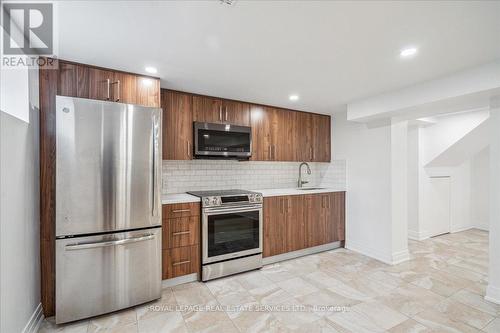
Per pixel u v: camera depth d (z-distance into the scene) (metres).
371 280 2.70
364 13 1.42
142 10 1.38
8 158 1.49
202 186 3.33
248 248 2.93
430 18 1.46
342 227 3.82
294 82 2.57
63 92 2.03
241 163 3.65
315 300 2.29
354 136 3.71
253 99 3.20
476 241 4.16
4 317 1.43
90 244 1.93
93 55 1.95
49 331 1.84
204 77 2.43
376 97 3.01
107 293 2.01
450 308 2.16
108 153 2.02
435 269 2.99
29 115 1.78
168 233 2.49
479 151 4.62
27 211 1.74
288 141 3.67
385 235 3.26
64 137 1.88
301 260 3.30
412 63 2.09
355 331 1.85
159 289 2.25
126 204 2.10
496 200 2.25
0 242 1.40
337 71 2.27
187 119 2.90
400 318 2.02
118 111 2.06
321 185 4.31
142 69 2.23
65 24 1.52
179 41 1.74
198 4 1.33
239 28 1.58
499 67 2.01
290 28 1.58
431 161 4.21
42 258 1.96
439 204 4.52
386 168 3.26
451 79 2.32
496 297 2.23
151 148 2.21
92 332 1.83
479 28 1.56
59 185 1.86
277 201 3.21
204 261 2.64
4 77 1.49
